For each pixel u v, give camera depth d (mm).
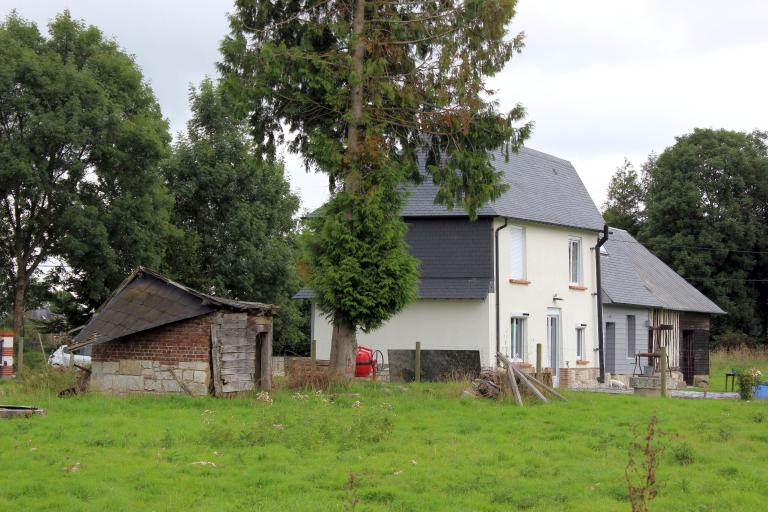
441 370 26141
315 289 21375
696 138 62812
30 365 32406
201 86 45000
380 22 21375
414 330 29109
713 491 11000
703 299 42906
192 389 19312
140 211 36344
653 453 9094
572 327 33094
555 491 10734
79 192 35656
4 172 31625
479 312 28562
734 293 61656
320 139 20984
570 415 17531
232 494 10359
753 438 15148
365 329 21703
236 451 12875
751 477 11758
